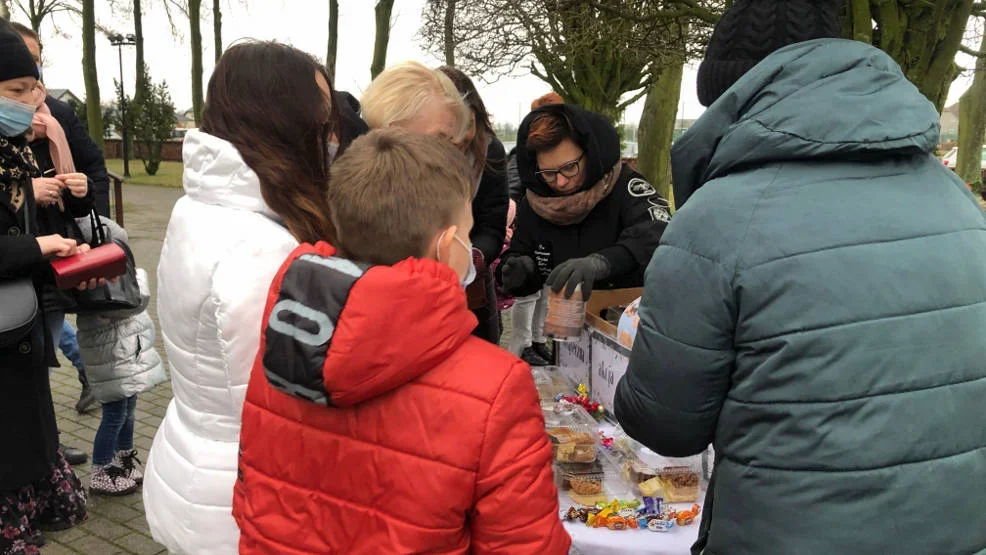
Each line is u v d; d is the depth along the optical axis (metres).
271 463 1.19
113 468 3.20
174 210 1.46
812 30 1.26
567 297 1.94
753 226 1.17
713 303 1.19
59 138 2.74
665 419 1.28
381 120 1.85
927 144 1.17
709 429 1.29
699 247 1.22
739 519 1.21
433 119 1.83
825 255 1.13
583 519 1.56
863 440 1.10
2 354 2.27
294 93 1.42
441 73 1.94
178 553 1.45
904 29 2.90
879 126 1.15
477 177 2.11
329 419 1.13
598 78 8.95
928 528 1.11
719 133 1.27
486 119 2.11
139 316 3.11
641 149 11.04
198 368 1.37
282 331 1.04
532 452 1.09
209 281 1.33
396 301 1.01
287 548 1.16
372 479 1.09
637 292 2.14
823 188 1.17
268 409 1.20
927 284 1.13
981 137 16.62
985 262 1.21
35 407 2.37
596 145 2.09
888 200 1.17
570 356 2.21
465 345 1.12
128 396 3.07
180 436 1.43
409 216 1.12
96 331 3.00
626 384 1.36
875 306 1.11
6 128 2.21
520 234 2.48
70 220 2.68
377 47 11.89
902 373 1.11
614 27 6.60
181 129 34.38
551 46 7.84
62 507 2.90
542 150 2.11
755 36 1.29
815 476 1.13
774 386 1.15
